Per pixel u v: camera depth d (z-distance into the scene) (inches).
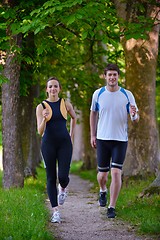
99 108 366.3
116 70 360.5
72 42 835.4
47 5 397.4
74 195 596.7
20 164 561.3
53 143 349.7
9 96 551.2
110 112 360.5
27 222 316.8
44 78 880.3
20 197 445.1
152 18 466.0
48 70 808.3
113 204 366.0
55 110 350.6
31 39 627.8
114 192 362.6
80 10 392.8
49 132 349.7
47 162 351.3
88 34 410.6
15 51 517.3
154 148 598.5
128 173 593.6
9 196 448.8
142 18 449.4
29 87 733.3
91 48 754.8
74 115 366.3
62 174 351.6
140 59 591.2
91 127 383.9
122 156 361.1
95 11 396.2
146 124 594.9
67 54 875.4
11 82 549.0
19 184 559.2
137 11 534.6
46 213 376.5
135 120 362.3
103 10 407.5
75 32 638.5
